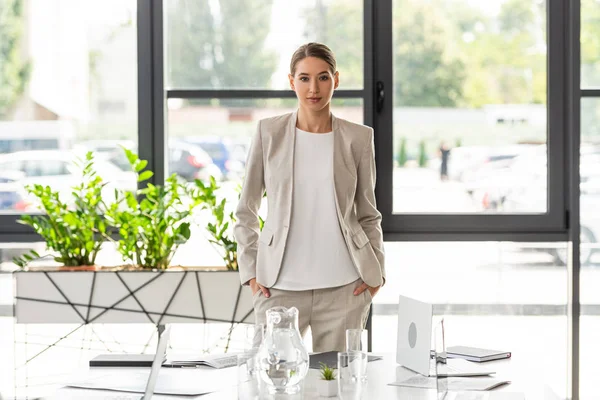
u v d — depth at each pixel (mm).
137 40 4152
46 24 4188
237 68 4184
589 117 4172
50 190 3982
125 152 3992
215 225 3967
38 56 4191
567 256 4215
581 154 4168
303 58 3033
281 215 3094
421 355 2357
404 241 4207
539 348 4238
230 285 3865
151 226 3963
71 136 4203
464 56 4199
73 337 4105
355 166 3145
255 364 2100
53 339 4102
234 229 3230
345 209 3096
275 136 3133
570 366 4207
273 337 2066
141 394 2139
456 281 4223
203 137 4203
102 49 4188
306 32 4172
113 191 4203
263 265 3104
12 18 4191
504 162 4219
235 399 2084
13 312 4195
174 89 4184
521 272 4215
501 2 4191
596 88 4160
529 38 4199
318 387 2127
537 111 4215
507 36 4203
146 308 3873
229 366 2469
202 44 4176
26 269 3961
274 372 2051
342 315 3086
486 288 4219
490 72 4211
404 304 2477
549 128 4199
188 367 2469
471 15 4195
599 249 4184
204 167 4207
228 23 4172
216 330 4086
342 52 4168
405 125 4211
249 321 3873
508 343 4234
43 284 3857
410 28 4184
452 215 4199
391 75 4184
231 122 4199
